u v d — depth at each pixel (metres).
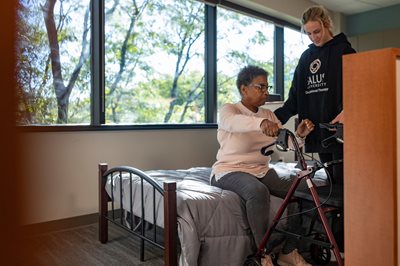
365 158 0.89
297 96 2.32
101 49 3.20
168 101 3.89
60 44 2.95
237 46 4.52
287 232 1.76
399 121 0.85
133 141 3.38
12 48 0.43
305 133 1.90
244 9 4.45
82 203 3.04
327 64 2.12
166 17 3.81
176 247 1.83
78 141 3.01
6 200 0.44
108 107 3.35
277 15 4.82
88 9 3.14
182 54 3.99
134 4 3.51
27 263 0.47
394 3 5.21
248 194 1.89
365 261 0.89
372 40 5.52
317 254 2.06
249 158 2.16
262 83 2.16
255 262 1.77
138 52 3.58
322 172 2.52
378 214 0.86
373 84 0.87
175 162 3.75
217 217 1.85
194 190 2.01
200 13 4.15
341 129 1.38
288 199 1.71
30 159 0.47
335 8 5.41
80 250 2.44
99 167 2.62
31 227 0.47
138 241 2.63
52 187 2.84
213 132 4.14
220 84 4.34
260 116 2.23
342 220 1.60
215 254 1.83
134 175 2.46
